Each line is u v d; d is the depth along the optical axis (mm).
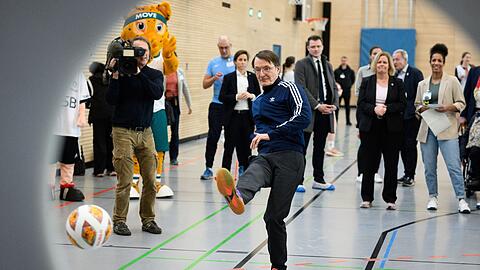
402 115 8523
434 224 8039
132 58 6883
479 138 9070
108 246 6797
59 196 9188
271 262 5688
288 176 5621
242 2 20672
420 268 6180
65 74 6867
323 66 9859
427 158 8844
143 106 7121
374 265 6262
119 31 12445
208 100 18438
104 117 10797
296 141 5723
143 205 7391
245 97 10125
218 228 7648
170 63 9250
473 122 9352
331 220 8188
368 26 31156
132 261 6293
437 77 8641
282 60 26312
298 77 9727
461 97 8508
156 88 7094
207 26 17547
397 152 8664
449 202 9461
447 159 8695
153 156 7324
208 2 17500
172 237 7207
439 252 6750
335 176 11797
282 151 5668
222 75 10758
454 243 7121
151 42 8883
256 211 8633
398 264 6301
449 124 8555
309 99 9812
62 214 8117
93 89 10766
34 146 6621
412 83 10492
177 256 6477
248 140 10406
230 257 6457
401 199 9672
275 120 5793
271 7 24281
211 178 11117
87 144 12062
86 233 5570
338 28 31453
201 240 7094
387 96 8461
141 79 6996
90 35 7531
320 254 6637
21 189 6570
